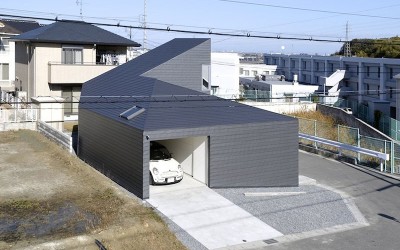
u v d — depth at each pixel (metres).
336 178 15.04
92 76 24.83
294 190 13.31
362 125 24.86
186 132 12.19
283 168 13.70
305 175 15.42
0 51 33.50
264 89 40.56
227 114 13.88
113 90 18.14
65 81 24.17
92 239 8.54
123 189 12.70
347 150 18.88
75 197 11.62
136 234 9.07
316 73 44.94
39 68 24.25
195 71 20.66
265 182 13.48
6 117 20.39
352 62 37.56
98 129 14.96
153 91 15.31
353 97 37.16
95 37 25.48
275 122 13.52
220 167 12.88
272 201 12.10
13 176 13.58
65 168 14.66
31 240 8.67
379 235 9.91
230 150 12.95
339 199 12.55
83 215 10.20
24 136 19.25
